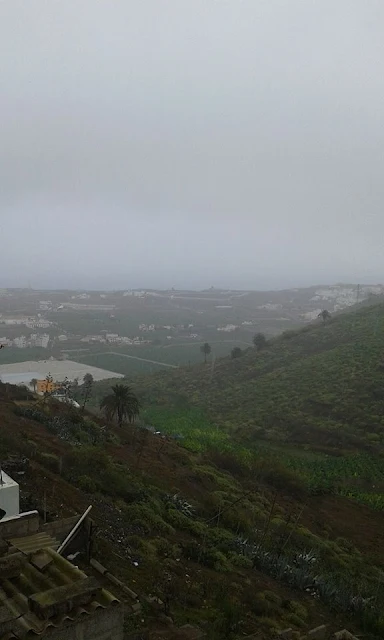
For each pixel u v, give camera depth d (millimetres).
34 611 5238
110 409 36344
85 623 5359
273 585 15602
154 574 12406
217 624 10773
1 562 5793
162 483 23062
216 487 26422
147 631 9188
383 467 37375
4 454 17109
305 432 46156
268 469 32750
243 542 18000
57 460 18625
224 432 45844
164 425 46562
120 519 15602
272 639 11250
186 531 17703
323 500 31641
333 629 13484
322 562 19859
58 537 10430
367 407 48719
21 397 33812
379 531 27812
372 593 17281
